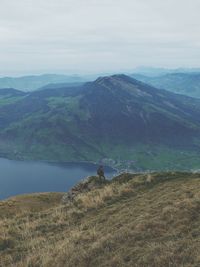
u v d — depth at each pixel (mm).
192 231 17938
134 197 29719
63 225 26484
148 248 16781
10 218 33344
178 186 29625
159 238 18062
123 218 23000
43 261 18609
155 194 28609
